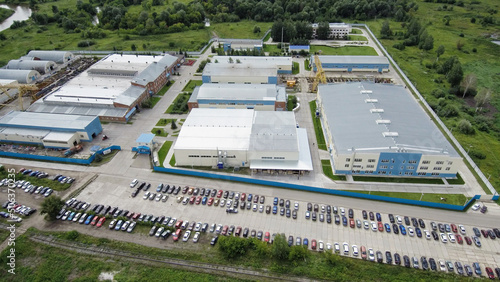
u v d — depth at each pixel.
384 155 84.62
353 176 88.38
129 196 82.75
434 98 129.00
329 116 102.62
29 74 138.12
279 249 64.38
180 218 76.31
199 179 88.44
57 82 142.62
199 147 90.44
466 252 68.06
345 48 181.50
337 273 63.12
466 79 128.12
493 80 142.88
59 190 84.44
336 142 90.31
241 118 104.38
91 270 63.81
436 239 70.50
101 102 118.81
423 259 66.06
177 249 68.44
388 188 84.19
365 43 188.38
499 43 186.12
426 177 87.62
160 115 119.06
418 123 96.38
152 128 110.94
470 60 163.25
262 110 117.94
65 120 105.62
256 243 67.50
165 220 74.62
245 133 96.31
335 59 154.25
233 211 77.50
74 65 161.50
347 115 101.69
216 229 73.06
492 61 161.75
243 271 63.59
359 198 81.56
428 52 175.00
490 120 112.81
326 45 185.38
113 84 132.38
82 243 69.56
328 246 68.69
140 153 99.06
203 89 122.19
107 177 89.44
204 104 118.62
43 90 134.12
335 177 88.12
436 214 76.69
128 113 115.25
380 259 65.75
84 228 73.56
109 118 114.06
